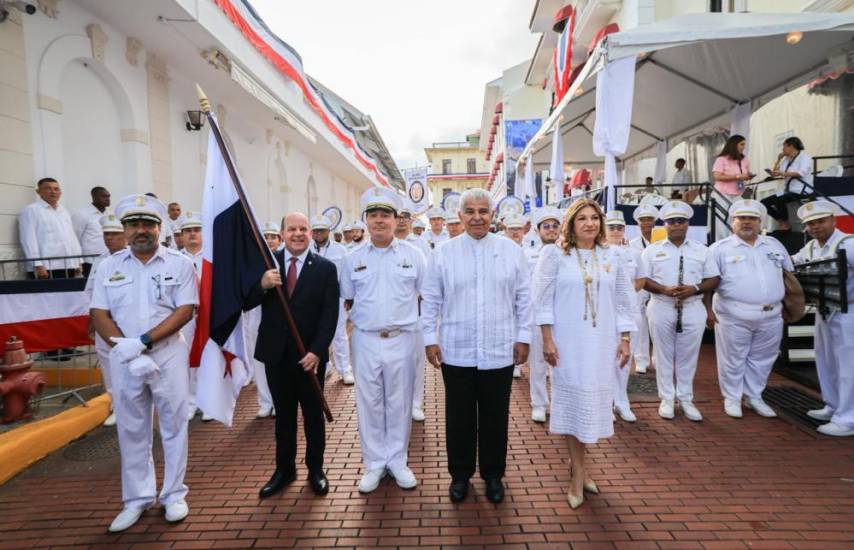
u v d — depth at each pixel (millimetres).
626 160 14070
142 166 7859
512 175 22984
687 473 3584
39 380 4582
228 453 4125
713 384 5668
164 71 8484
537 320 3262
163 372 3123
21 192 5820
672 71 8375
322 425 3486
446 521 3035
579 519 3020
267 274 3297
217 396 3309
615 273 3262
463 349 3273
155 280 3148
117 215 3133
